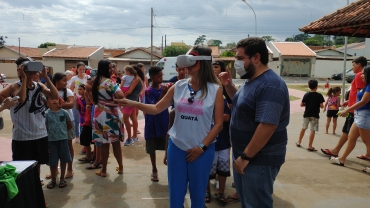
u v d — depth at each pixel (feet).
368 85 14.80
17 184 8.46
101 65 13.34
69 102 13.42
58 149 13.07
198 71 8.49
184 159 8.57
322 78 114.83
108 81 13.43
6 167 8.25
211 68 8.62
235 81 95.04
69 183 13.78
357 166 16.65
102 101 13.78
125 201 12.07
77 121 20.77
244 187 8.03
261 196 7.85
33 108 11.12
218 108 8.55
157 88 14.98
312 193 13.10
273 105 7.12
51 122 12.66
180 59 8.34
